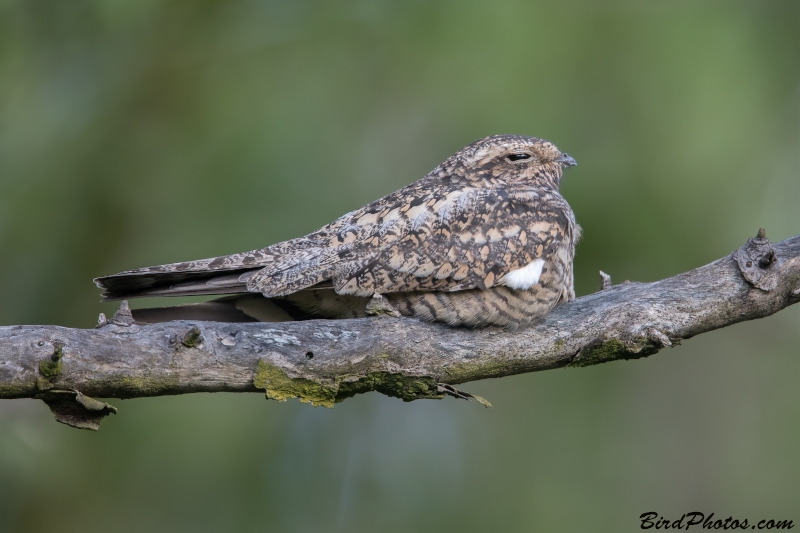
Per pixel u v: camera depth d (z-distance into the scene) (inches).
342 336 253.1
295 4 485.4
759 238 278.8
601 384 481.1
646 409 488.4
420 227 283.9
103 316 240.5
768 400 493.4
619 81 432.8
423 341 263.7
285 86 463.2
